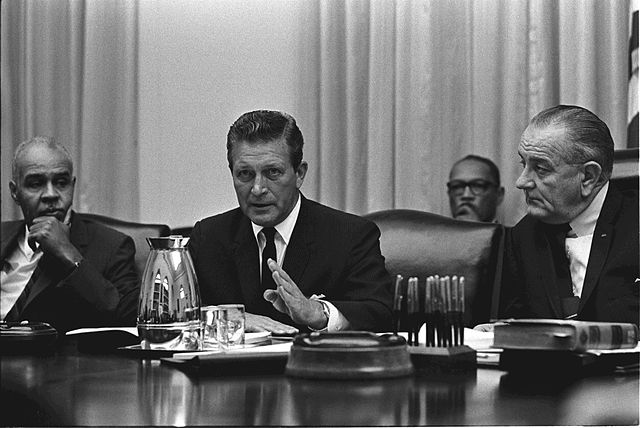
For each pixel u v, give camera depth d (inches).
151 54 185.8
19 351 71.5
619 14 165.2
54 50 185.5
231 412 42.5
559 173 96.7
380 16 175.9
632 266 92.3
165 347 69.4
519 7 171.3
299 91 179.9
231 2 183.5
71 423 41.4
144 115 185.8
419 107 175.2
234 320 69.4
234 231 101.4
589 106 167.0
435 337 58.1
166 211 185.9
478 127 173.8
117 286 112.3
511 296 99.9
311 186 178.4
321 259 97.0
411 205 175.6
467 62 174.1
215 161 185.0
